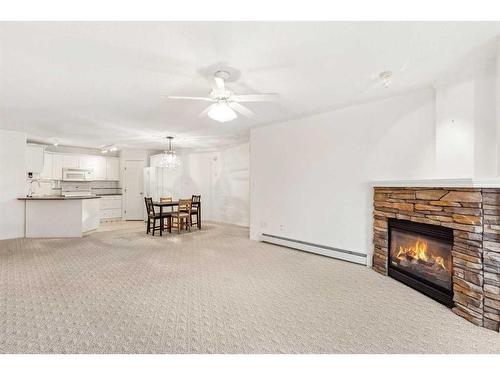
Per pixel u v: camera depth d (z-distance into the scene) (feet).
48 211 18.89
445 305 8.25
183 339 6.44
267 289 9.52
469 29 6.66
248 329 6.90
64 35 6.81
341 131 13.39
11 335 6.51
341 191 13.43
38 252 14.53
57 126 16.96
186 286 9.76
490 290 6.93
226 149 26.45
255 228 18.01
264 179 17.44
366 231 12.44
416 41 7.20
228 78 9.52
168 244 16.71
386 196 11.03
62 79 9.61
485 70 8.30
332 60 8.25
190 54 7.84
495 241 6.91
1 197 17.78
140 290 9.34
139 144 24.50
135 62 8.32
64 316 7.47
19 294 8.92
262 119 15.62
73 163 25.50
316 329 6.91
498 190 6.89
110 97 11.53
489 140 8.26
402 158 11.21
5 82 9.88
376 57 8.09
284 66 8.64
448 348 6.11
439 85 9.62
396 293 9.19
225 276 10.84
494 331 6.79
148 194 27.27
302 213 15.25
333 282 10.21
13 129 17.78
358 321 7.30
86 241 17.49
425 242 9.27
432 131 10.32
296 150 15.53
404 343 6.30
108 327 6.92
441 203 8.37
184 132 19.16
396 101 11.40
